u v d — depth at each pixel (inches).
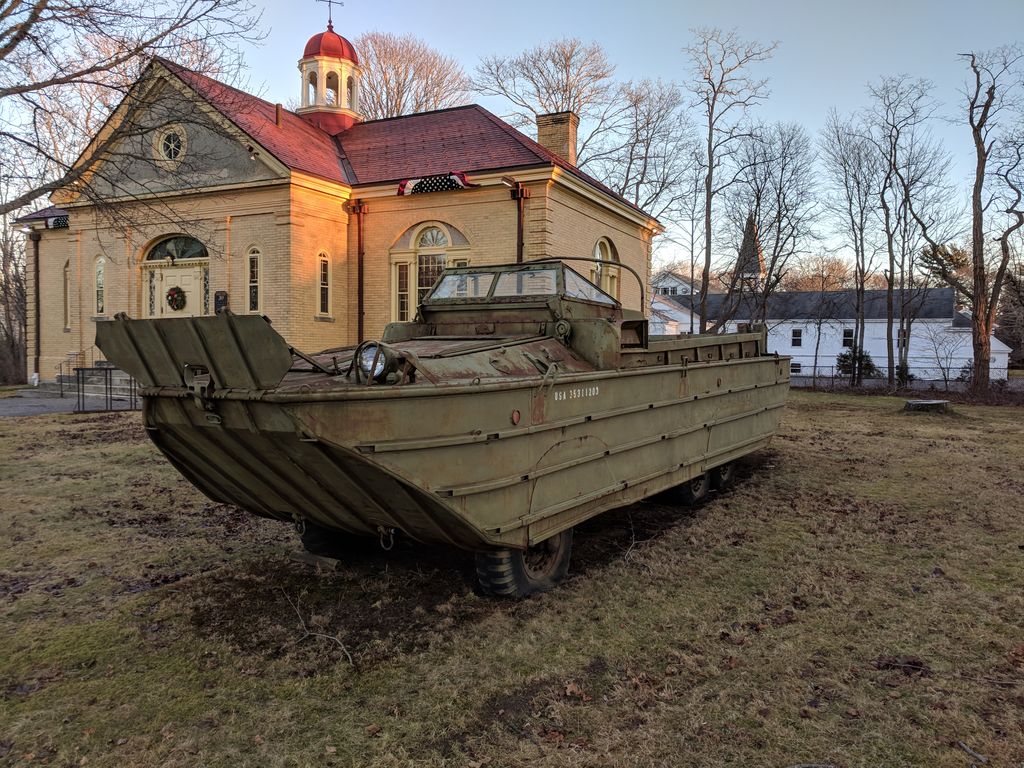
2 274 1278.3
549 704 133.1
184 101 548.4
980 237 911.7
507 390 162.2
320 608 177.8
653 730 124.0
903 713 129.5
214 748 119.5
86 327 771.4
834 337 1476.4
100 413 577.6
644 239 860.0
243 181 631.8
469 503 154.9
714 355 278.1
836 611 176.4
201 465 172.7
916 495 304.5
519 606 178.1
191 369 144.9
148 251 730.8
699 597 186.5
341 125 798.5
